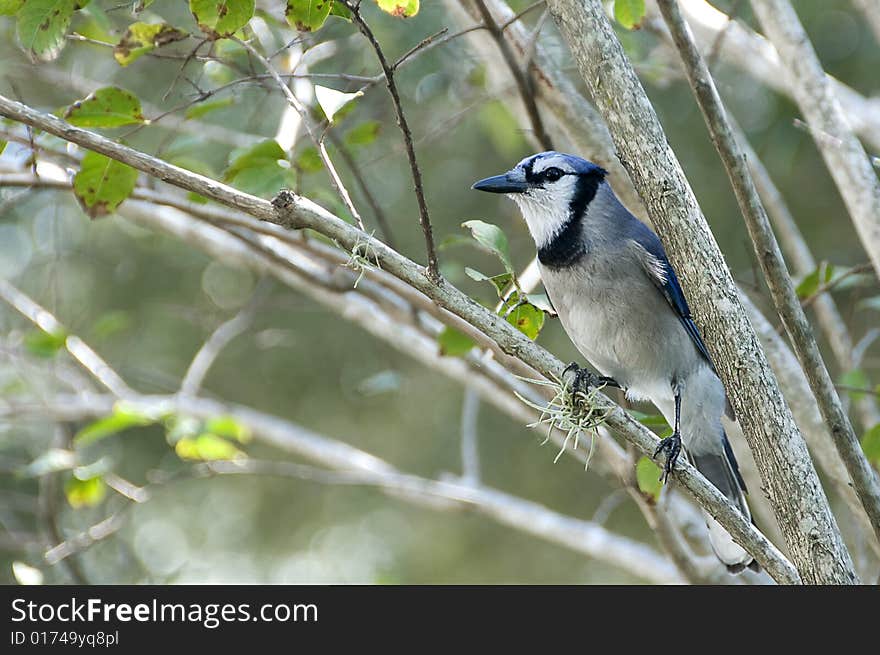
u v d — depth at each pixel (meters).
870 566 9.95
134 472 16.16
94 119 7.59
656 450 6.53
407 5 6.86
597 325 8.62
